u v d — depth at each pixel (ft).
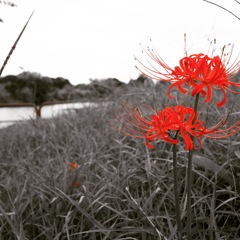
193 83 1.35
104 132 3.44
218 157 2.37
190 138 1.38
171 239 1.78
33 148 3.63
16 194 2.45
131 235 2.04
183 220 2.05
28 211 2.38
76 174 2.42
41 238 2.15
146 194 2.34
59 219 2.19
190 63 1.35
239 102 2.61
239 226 2.00
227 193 2.19
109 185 2.25
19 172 2.93
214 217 1.96
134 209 2.05
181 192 2.30
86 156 2.91
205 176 2.21
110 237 1.96
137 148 2.81
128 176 2.42
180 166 2.39
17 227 2.01
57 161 3.00
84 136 3.28
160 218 2.04
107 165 2.71
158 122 1.34
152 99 3.45
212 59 1.36
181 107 1.35
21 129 4.52
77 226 2.08
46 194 2.41
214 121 2.54
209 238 1.95
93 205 2.19
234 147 2.27
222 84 1.39
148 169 2.33
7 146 3.92
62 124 4.08
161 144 2.74
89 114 4.20
